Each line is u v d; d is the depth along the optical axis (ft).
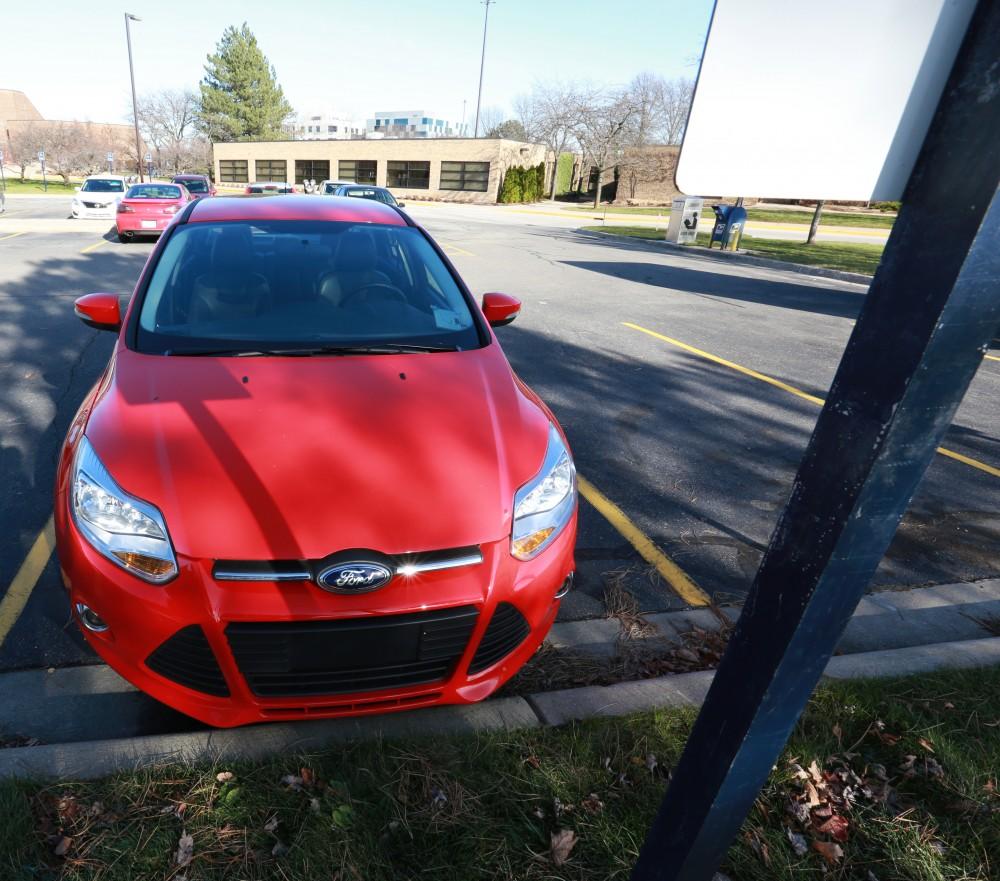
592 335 25.39
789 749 6.86
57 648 8.11
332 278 9.80
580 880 5.46
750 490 13.30
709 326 28.27
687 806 4.10
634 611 9.38
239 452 6.59
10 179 181.27
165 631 5.91
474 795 6.09
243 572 5.84
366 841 5.59
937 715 7.37
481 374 8.44
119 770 6.06
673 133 150.92
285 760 6.25
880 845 6.01
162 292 9.18
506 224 81.15
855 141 2.72
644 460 14.40
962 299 2.72
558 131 145.28
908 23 2.57
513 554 6.49
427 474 6.64
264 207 11.36
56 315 24.23
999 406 19.48
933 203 2.71
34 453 12.99
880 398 2.96
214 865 5.38
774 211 123.85
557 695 7.36
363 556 5.89
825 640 3.50
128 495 6.20
